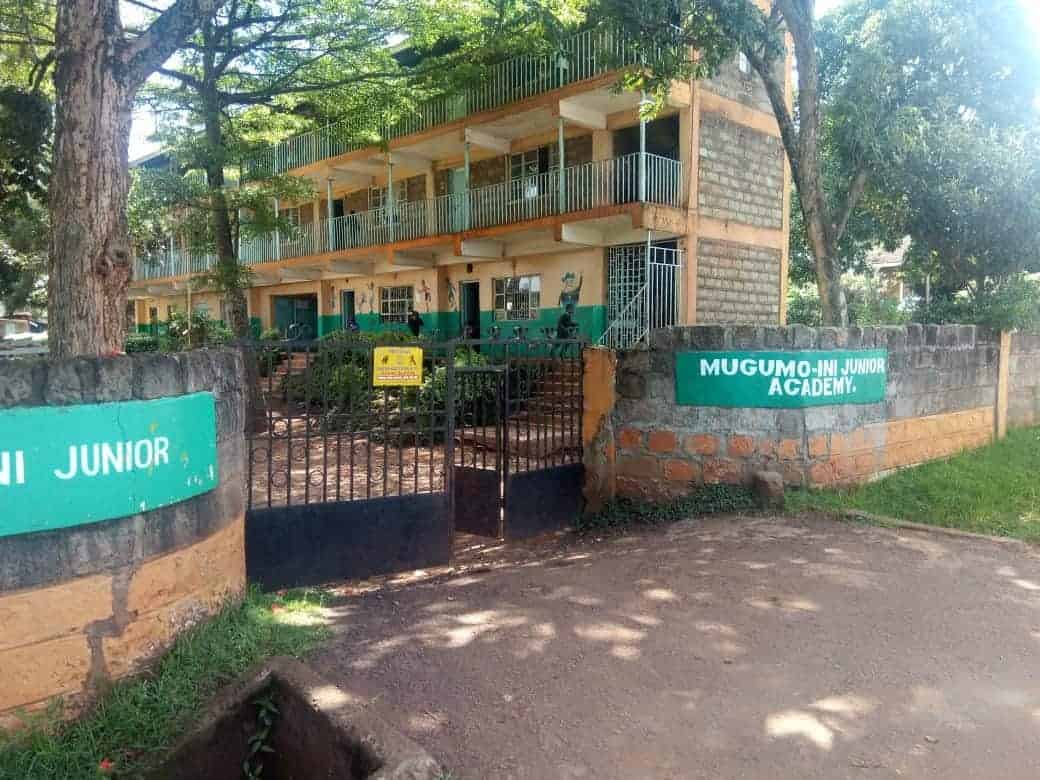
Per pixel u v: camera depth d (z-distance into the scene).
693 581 5.23
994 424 9.73
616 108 15.62
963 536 6.21
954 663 3.92
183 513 3.99
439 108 17.88
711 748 3.20
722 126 15.41
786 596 4.89
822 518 6.66
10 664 3.21
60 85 5.88
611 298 16.25
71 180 5.88
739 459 7.24
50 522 3.30
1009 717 3.39
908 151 10.12
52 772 3.11
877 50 10.38
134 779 3.22
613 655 4.09
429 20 12.73
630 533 7.06
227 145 12.87
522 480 7.46
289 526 5.82
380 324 22.73
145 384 3.67
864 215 15.44
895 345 7.93
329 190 21.44
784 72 16.80
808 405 7.09
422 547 6.42
